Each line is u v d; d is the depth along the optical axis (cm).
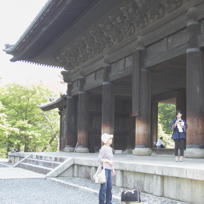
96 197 1187
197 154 1551
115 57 2395
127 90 3016
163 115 6253
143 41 2056
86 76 2950
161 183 1123
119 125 3325
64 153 2828
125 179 1331
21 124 4647
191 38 1625
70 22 2422
